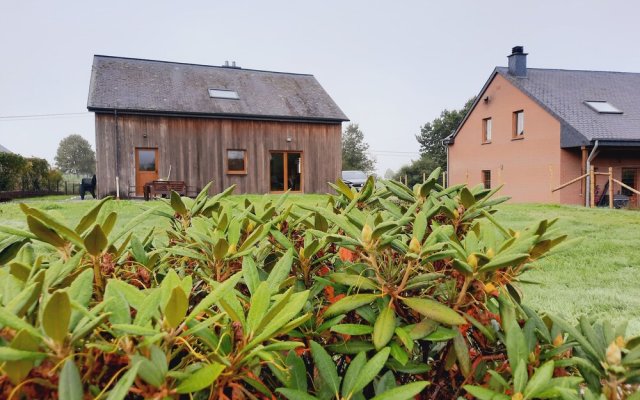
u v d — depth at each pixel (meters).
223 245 0.89
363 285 0.87
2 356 0.44
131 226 0.96
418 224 0.90
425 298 0.89
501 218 8.62
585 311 3.23
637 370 0.65
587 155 15.62
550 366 0.68
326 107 17.78
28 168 24.80
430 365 0.94
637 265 4.70
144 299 0.59
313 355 0.75
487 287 0.79
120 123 14.69
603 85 18.83
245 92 17.38
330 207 1.37
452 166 23.12
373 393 0.92
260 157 16.48
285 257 0.88
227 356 0.60
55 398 0.51
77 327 0.53
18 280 0.65
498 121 19.59
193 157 15.60
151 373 0.49
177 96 15.85
